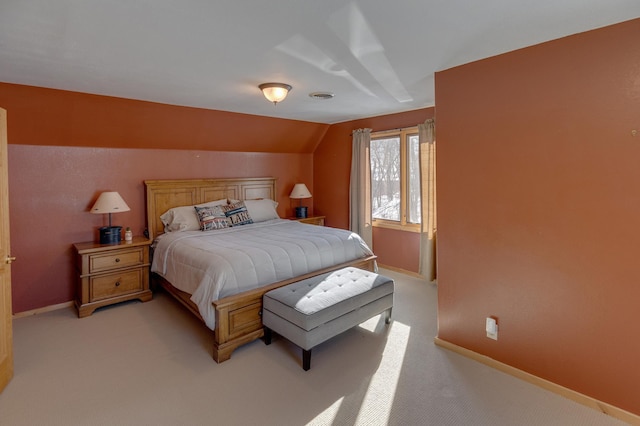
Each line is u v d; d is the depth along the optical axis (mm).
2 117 2244
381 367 2488
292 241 3525
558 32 1963
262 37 1990
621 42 1845
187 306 3227
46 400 2131
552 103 2092
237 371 2455
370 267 3887
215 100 3609
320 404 2100
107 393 2205
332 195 5590
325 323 2521
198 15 1712
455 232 2617
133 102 3549
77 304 3543
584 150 1996
